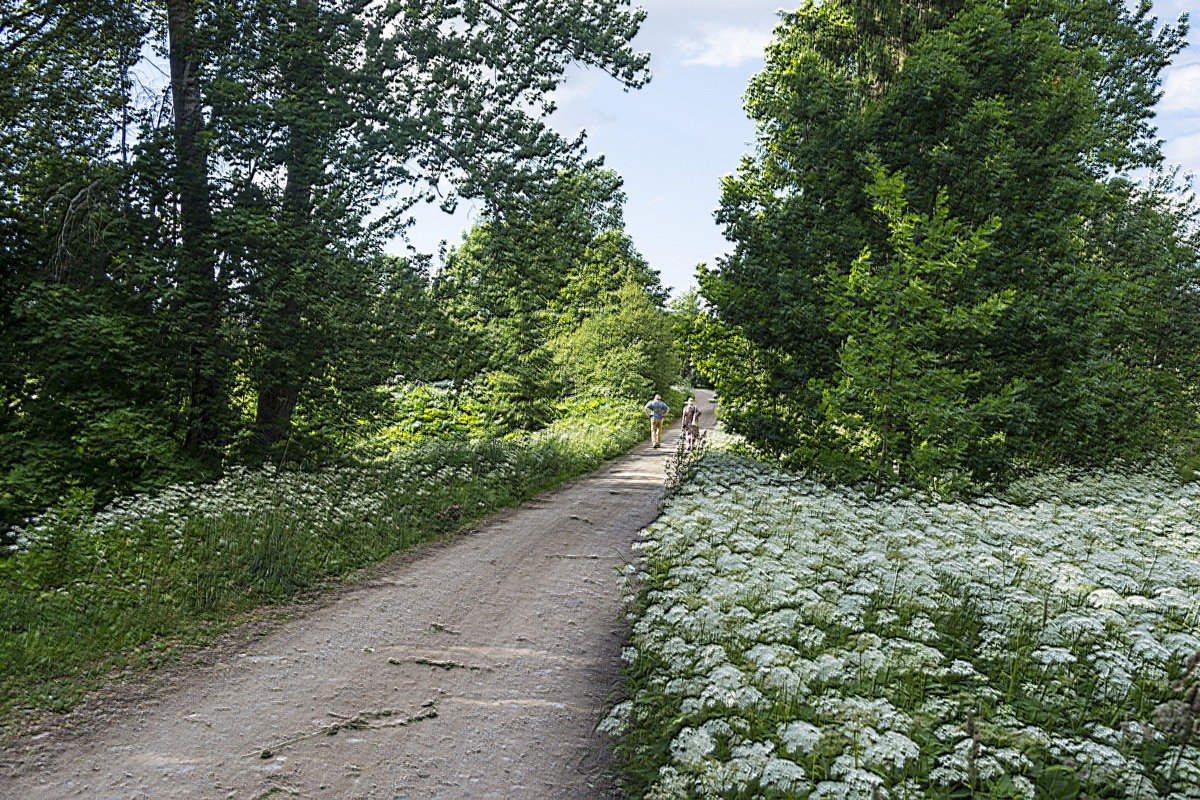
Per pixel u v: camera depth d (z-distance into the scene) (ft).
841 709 14.10
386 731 17.56
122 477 39.06
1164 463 60.23
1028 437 46.29
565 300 126.72
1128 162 66.64
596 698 19.40
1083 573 22.02
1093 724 14.75
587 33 51.57
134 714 18.16
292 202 45.83
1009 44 45.78
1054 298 45.03
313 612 25.85
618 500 47.78
